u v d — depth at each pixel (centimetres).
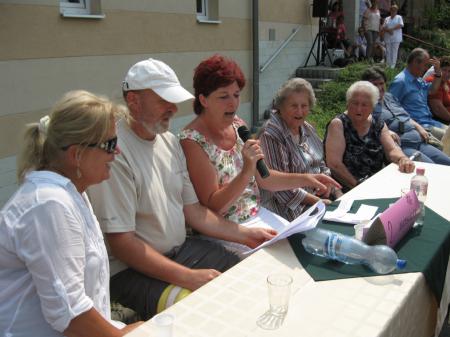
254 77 795
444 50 1284
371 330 138
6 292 137
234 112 246
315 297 155
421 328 181
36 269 130
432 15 1504
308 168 313
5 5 403
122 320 194
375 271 172
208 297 156
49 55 452
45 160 146
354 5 1069
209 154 246
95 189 191
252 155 230
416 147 464
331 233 186
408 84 529
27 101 435
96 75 511
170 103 207
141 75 201
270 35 836
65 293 132
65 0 484
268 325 140
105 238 204
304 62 973
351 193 265
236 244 242
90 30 494
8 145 421
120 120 207
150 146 214
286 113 304
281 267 177
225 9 707
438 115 596
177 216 219
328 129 374
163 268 196
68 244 133
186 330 138
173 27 613
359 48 1066
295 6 903
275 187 281
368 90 354
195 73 247
